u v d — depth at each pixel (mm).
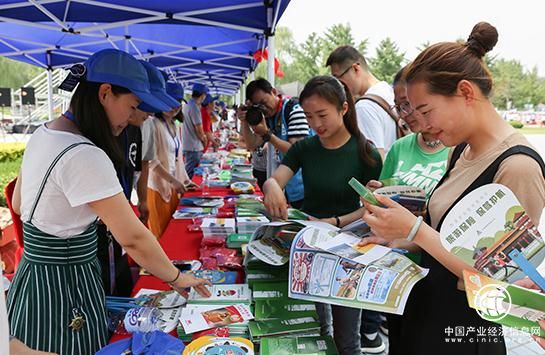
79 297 1163
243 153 5781
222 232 1910
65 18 3271
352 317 1453
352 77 2404
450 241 792
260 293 1239
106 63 1099
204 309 1212
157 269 1178
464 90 853
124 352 1019
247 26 3111
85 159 1044
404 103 1510
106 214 1068
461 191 938
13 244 2215
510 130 893
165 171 2965
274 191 1622
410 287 929
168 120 3295
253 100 2926
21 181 1162
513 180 826
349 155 1688
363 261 1048
